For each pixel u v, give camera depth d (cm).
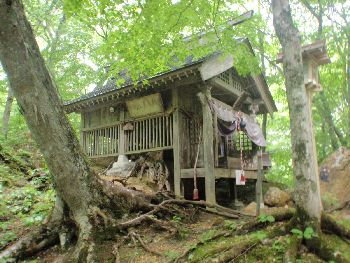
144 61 688
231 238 524
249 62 779
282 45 510
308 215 473
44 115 504
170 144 1002
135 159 1101
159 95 991
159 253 516
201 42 946
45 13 1573
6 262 510
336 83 1290
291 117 493
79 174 550
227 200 1222
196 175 923
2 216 690
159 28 662
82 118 1251
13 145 1396
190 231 630
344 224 532
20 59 474
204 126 919
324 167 914
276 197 843
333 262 415
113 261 497
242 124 988
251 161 1232
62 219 578
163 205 730
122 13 625
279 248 453
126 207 646
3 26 457
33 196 833
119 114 1137
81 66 1733
